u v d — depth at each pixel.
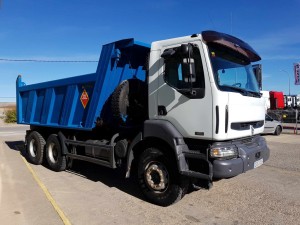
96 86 7.03
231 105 5.25
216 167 5.04
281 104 31.05
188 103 5.39
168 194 5.61
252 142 6.00
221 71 5.37
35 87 10.01
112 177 7.93
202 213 5.41
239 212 5.46
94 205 5.79
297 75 20.39
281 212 5.45
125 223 4.97
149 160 5.87
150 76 5.96
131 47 6.64
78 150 8.06
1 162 9.98
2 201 5.90
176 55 5.54
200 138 5.27
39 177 7.91
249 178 7.70
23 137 18.78
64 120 8.30
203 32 5.27
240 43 5.92
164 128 5.56
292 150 12.34
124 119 6.54
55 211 5.41
